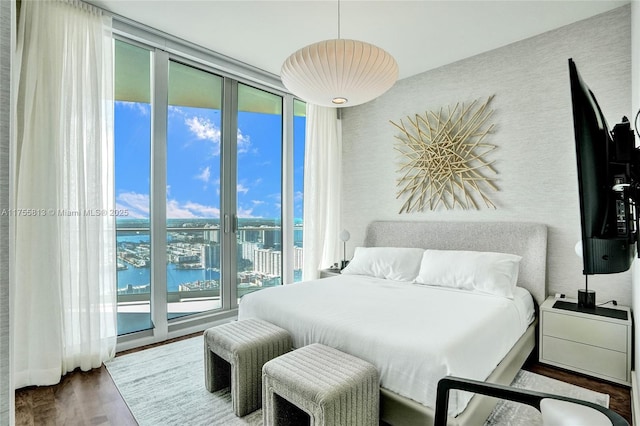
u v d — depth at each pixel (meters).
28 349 2.23
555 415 0.98
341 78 2.09
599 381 2.29
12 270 0.46
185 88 3.41
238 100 3.80
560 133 2.83
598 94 2.65
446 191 3.53
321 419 1.39
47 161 2.29
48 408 1.99
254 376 1.96
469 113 3.37
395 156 3.96
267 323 2.24
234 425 1.83
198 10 2.65
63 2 2.42
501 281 2.57
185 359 2.68
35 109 2.27
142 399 2.09
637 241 0.98
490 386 1.17
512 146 3.09
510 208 3.10
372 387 1.58
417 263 3.26
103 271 2.62
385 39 3.04
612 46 2.59
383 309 2.19
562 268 2.81
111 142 2.67
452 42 3.08
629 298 2.51
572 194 2.77
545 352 2.51
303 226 4.19
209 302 3.60
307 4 2.55
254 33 2.98
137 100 3.07
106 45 2.65
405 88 3.88
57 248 2.32
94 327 2.52
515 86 3.08
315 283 3.02
